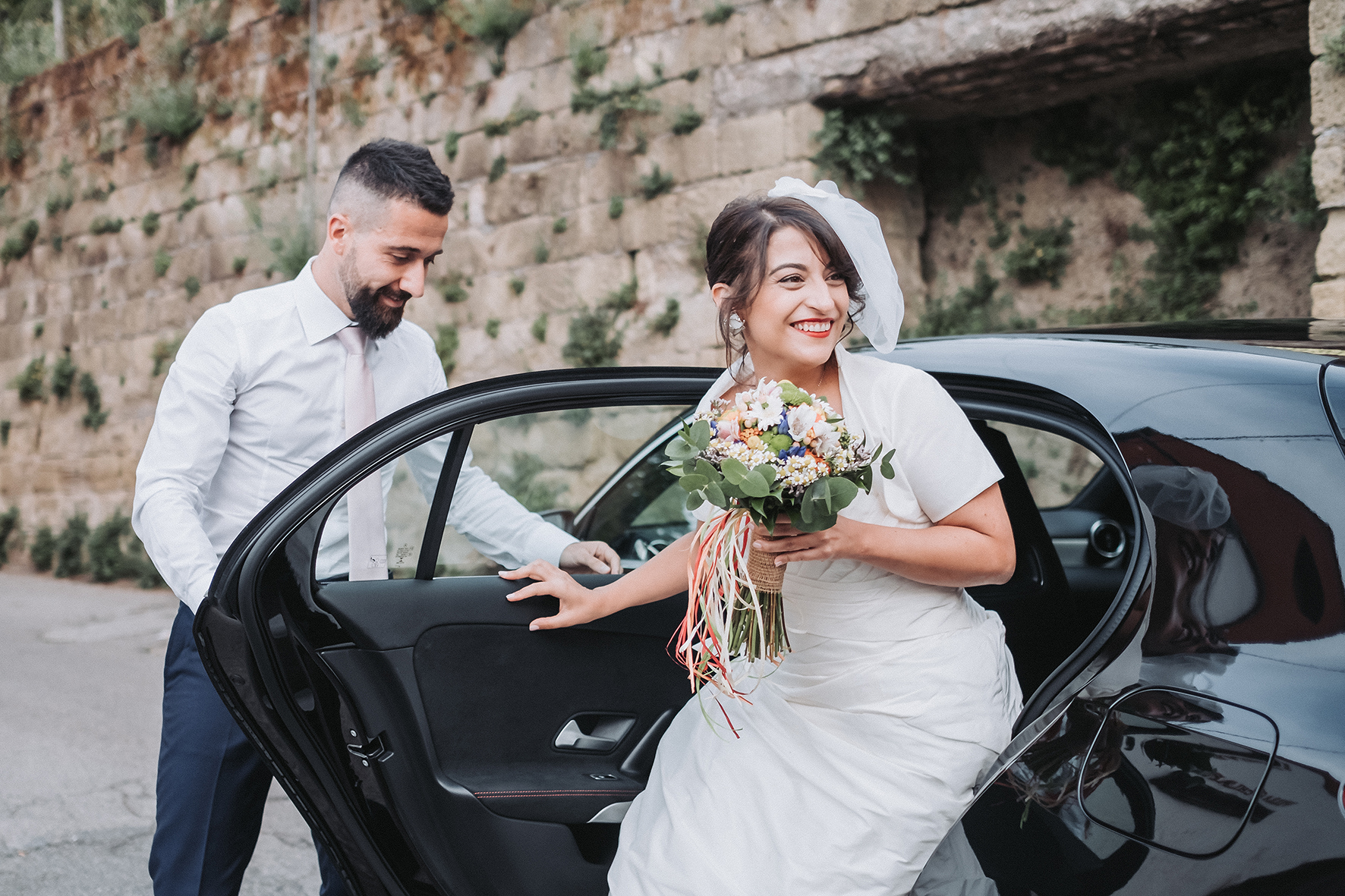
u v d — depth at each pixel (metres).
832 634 1.66
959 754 1.63
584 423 2.23
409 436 1.81
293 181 9.91
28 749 4.51
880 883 1.60
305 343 2.10
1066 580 2.41
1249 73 6.32
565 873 1.89
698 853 1.65
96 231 11.51
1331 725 1.24
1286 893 1.20
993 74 6.44
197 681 2.05
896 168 7.35
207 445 2.03
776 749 1.69
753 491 1.40
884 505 1.61
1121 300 6.93
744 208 1.61
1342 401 1.48
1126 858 1.34
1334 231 5.02
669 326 7.59
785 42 7.02
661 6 7.54
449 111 8.79
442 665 1.85
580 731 1.97
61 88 11.76
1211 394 1.60
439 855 1.82
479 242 8.64
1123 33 5.86
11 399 12.42
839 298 1.59
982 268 7.45
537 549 2.06
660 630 2.03
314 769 1.76
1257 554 1.39
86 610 8.53
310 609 1.74
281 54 9.92
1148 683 1.41
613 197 7.85
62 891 3.15
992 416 1.90
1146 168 6.79
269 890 3.14
